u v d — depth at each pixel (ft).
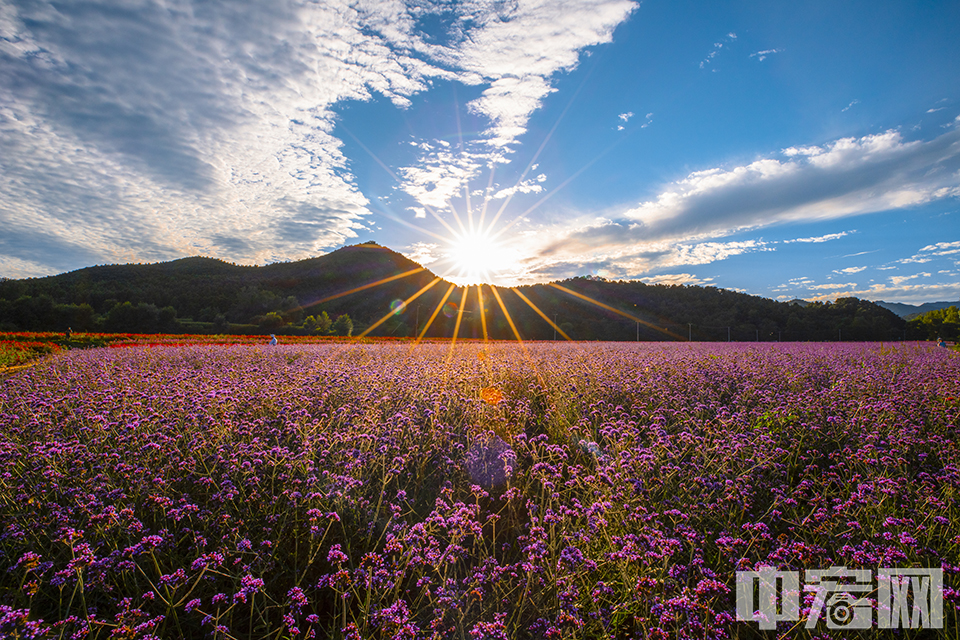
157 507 11.44
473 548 11.25
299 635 8.71
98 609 9.04
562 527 10.45
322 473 13.12
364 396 21.61
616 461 13.83
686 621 7.98
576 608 8.44
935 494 12.14
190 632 8.57
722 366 35.42
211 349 59.52
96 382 26.91
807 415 20.04
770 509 12.01
